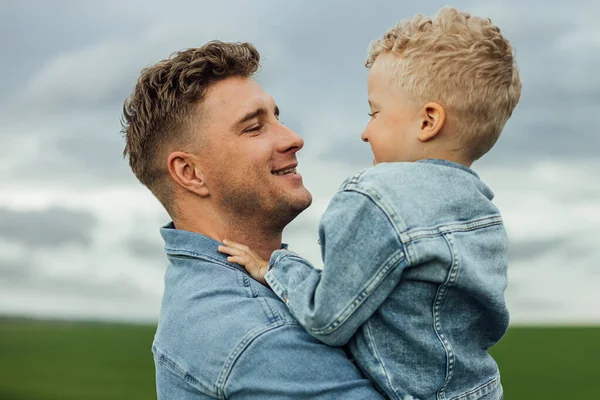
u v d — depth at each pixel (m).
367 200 2.10
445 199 2.14
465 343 2.18
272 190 2.54
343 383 2.12
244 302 2.31
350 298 2.06
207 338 2.29
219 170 2.55
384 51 2.40
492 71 2.27
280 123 2.66
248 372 2.21
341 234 2.09
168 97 2.59
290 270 2.31
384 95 2.36
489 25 2.33
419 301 2.08
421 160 2.23
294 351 2.19
